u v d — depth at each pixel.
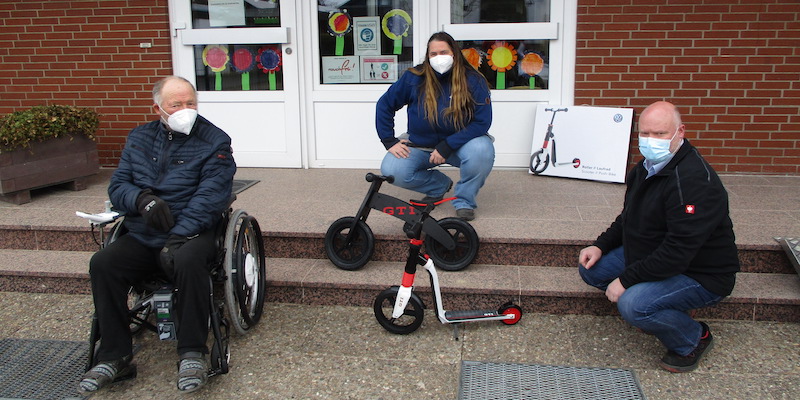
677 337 2.95
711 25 4.91
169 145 3.18
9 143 4.46
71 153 4.91
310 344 3.32
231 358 3.21
